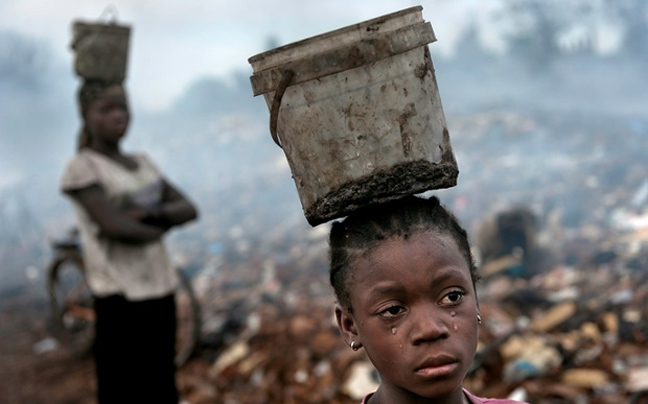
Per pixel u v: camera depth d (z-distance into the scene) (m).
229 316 6.19
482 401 1.66
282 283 7.14
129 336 3.61
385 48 1.42
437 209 1.47
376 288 1.39
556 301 5.34
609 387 4.11
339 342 5.19
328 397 4.55
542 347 4.48
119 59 3.70
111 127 3.68
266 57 1.47
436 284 1.38
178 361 5.64
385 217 1.45
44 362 6.24
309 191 1.50
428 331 1.35
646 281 5.48
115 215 3.57
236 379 5.16
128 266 3.64
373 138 1.44
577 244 6.62
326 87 1.43
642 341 4.58
